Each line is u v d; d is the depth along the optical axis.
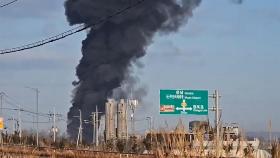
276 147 13.30
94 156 49.59
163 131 14.79
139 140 20.02
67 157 52.34
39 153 47.97
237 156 13.83
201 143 14.20
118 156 49.81
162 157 14.52
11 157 36.34
